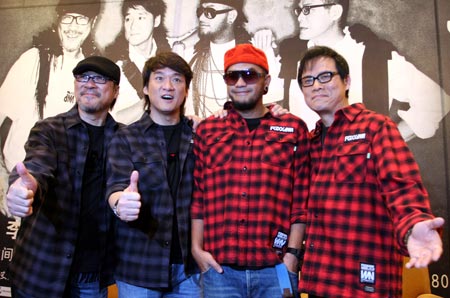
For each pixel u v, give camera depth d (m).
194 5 2.67
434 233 1.01
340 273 1.31
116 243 1.65
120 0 2.76
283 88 2.52
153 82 1.69
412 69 2.40
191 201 1.70
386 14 2.46
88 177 1.68
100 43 2.75
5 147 2.75
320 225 1.40
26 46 2.83
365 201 1.32
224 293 1.54
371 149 1.35
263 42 2.57
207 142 1.68
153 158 1.65
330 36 2.50
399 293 1.29
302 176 1.62
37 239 1.56
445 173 2.31
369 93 2.43
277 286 1.50
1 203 2.70
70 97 2.73
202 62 2.62
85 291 1.66
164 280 1.54
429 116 2.36
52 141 1.61
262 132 1.64
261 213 1.53
